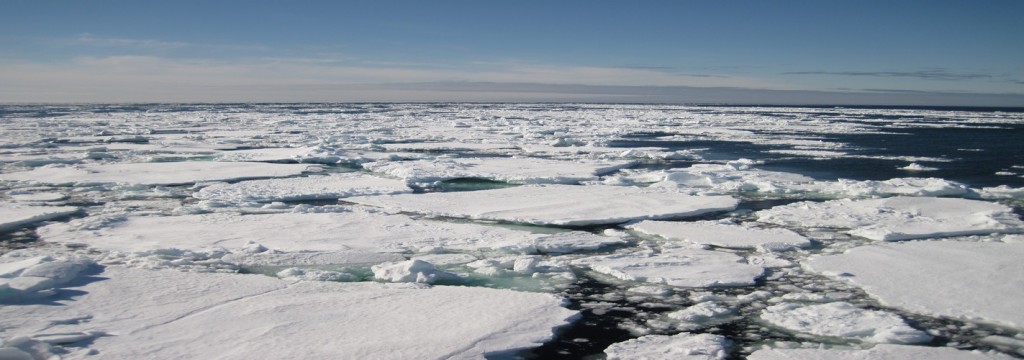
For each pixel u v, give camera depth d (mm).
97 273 7887
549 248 9812
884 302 7223
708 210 12828
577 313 6824
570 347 6094
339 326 6164
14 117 57688
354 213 12289
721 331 6539
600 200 13852
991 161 22641
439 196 14445
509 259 8938
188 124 47125
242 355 5402
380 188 15594
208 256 9055
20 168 19406
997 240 10109
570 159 23594
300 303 6859
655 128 45344
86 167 19609
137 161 22078
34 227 11016
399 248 9703
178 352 5453
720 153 26609
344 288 7516
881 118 65688
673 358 5773
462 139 34125
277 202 13617
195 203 13688
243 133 37125
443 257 9219
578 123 52406
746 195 15109
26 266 7727
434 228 11023
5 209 12375
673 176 17047
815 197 14750
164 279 7699
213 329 6027
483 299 7148
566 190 15281
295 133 37656
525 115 72875
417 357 5445
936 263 8641
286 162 22391
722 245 10031
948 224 11180
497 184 17094
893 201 13297
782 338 6340
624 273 8359
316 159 22328
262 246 9523
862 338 6285
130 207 13164
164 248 9312
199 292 7203
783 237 10422
